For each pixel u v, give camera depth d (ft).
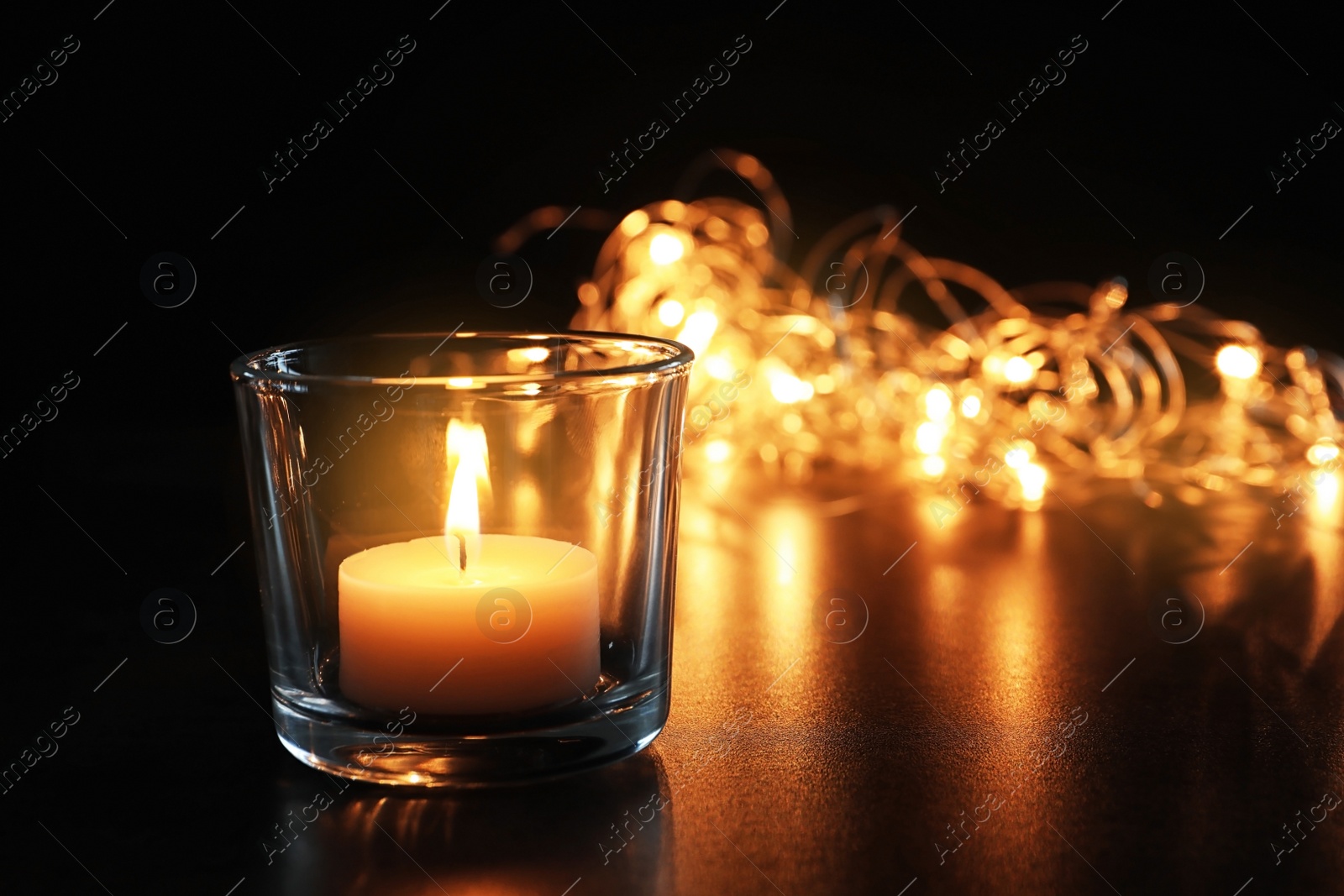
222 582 1.69
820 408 2.31
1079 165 3.25
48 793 1.33
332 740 1.30
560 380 1.28
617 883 1.24
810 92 3.23
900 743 1.40
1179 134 3.21
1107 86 3.22
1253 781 1.35
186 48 2.87
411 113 3.09
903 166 3.25
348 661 1.29
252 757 1.37
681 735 1.41
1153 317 2.39
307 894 1.24
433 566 1.30
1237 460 2.14
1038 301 3.24
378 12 3.00
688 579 1.73
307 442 1.28
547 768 1.30
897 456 2.29
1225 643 1.56
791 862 1.26
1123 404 2.22
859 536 1.86
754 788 1.34
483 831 1.29
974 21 3.21
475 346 1.39
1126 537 1.85
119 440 2.29
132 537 1.81
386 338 1.38
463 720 1.28
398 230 3.12
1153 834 1.29
